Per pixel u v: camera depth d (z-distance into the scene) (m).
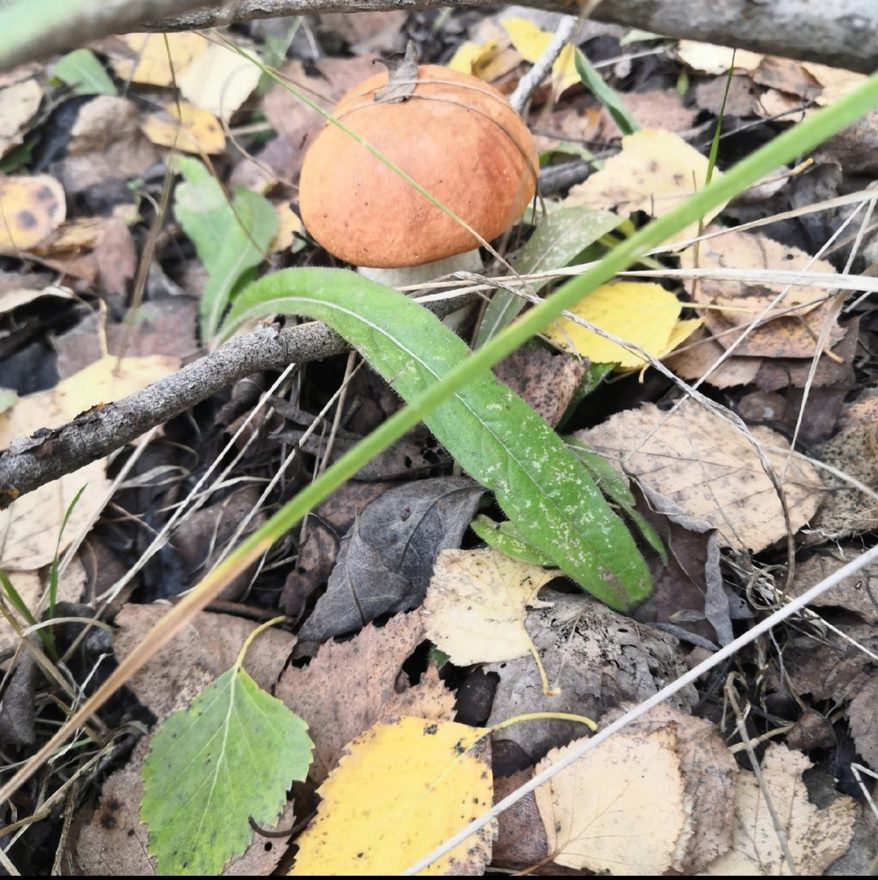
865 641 0.18
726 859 0.15
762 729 0.17
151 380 0.26
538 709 0.17
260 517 0.23
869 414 0.21
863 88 0.08
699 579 0.19
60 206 0.31
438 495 0.21
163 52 0.36
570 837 0.15
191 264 0.31
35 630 0.20
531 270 0.23
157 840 0.17
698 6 0.11
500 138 0.20
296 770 0.17
